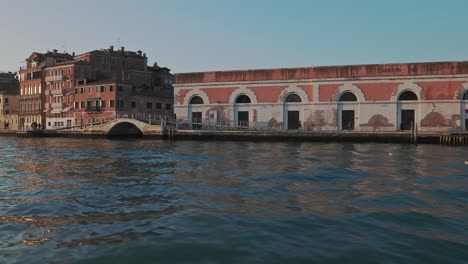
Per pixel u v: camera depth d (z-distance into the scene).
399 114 42.12
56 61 75.44
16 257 6.28
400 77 41.88
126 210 9.20
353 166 17.44
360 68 43.09
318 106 44.34
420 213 8.73
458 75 40.25
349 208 9.22
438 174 14.88
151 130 47.16
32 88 76.25
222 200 10.09
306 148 30.05
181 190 11.59
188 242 6.77
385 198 10.35
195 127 49.22
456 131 38.78
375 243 6.71
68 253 6.40
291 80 45.38
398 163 18.75
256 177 14.02
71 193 11.45
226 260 5.98
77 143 41.03
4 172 16.52
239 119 47.66
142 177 14.41
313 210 9.01
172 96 70.00
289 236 7.07
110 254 6.30
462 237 7.05
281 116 45.72
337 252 6.29
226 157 22.03
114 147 32.81
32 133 61.53
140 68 75.62
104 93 63.44
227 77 47.88
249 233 7.25
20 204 10.02
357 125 43.31
